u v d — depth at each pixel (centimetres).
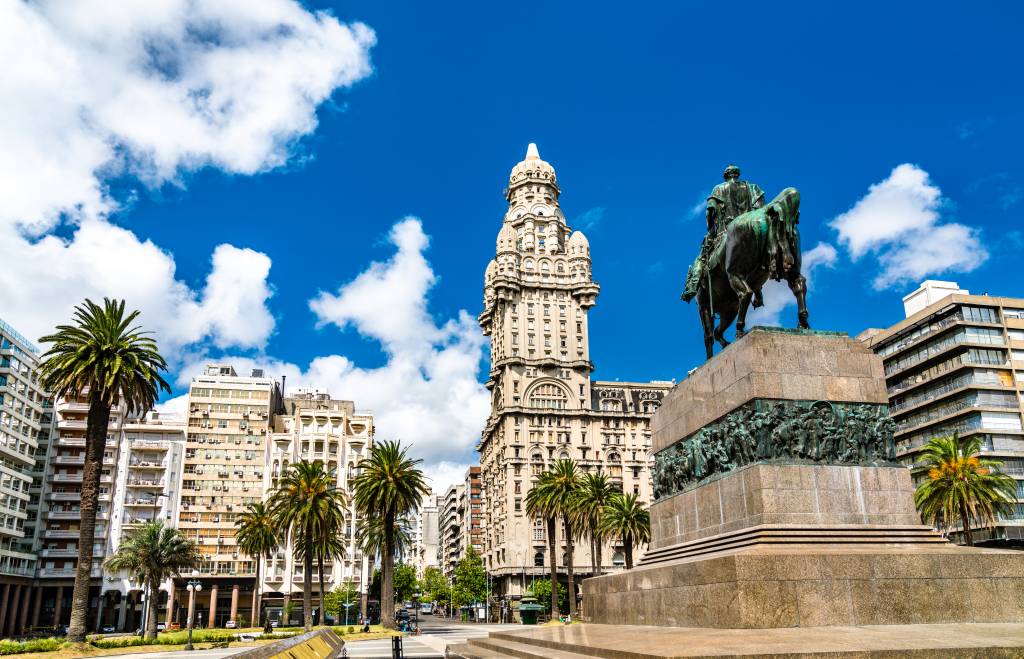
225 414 10844
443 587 17025
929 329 7956
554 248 13588
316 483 6500
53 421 9906
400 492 6425
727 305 2233
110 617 9531
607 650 1273
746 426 1788
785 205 1977
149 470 10244
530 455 11981
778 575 1457
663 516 2192
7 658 3722
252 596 10150
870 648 1058
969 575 1525
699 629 1516
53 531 9550
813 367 1827
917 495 5081
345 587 10075
